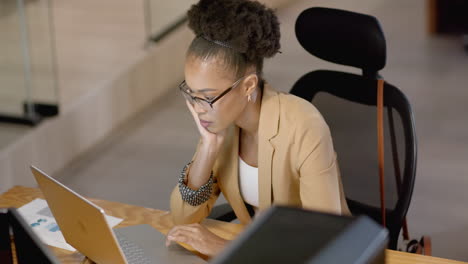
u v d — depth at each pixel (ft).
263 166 5.92
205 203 6.21
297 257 2.38
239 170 6.25
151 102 15.23
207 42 5.28
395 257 5.70
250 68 5.43
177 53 16.02
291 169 5.88
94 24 16.11
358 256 2.41
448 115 13.61
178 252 5.76
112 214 6.53
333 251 2.40
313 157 5.70
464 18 17.69
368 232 2.53
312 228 2.53
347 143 6.97
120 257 5.03
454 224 10.37
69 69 14.39
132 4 15.99
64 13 16.47
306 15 6.85
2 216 4.58
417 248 6.31
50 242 6.04
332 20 6.72
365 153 6.89
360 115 6.86
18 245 4.53
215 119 5.54
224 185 6.31
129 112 14.56
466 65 15.98
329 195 5.71
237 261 2.39
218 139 5.97
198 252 5.78
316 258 2.36
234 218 6.98
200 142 6.20
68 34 15.74
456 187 11.27
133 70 14.55
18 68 12.42
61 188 5.04
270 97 5.85
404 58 16.51
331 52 6.89
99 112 13.69
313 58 16.42
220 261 2.42
